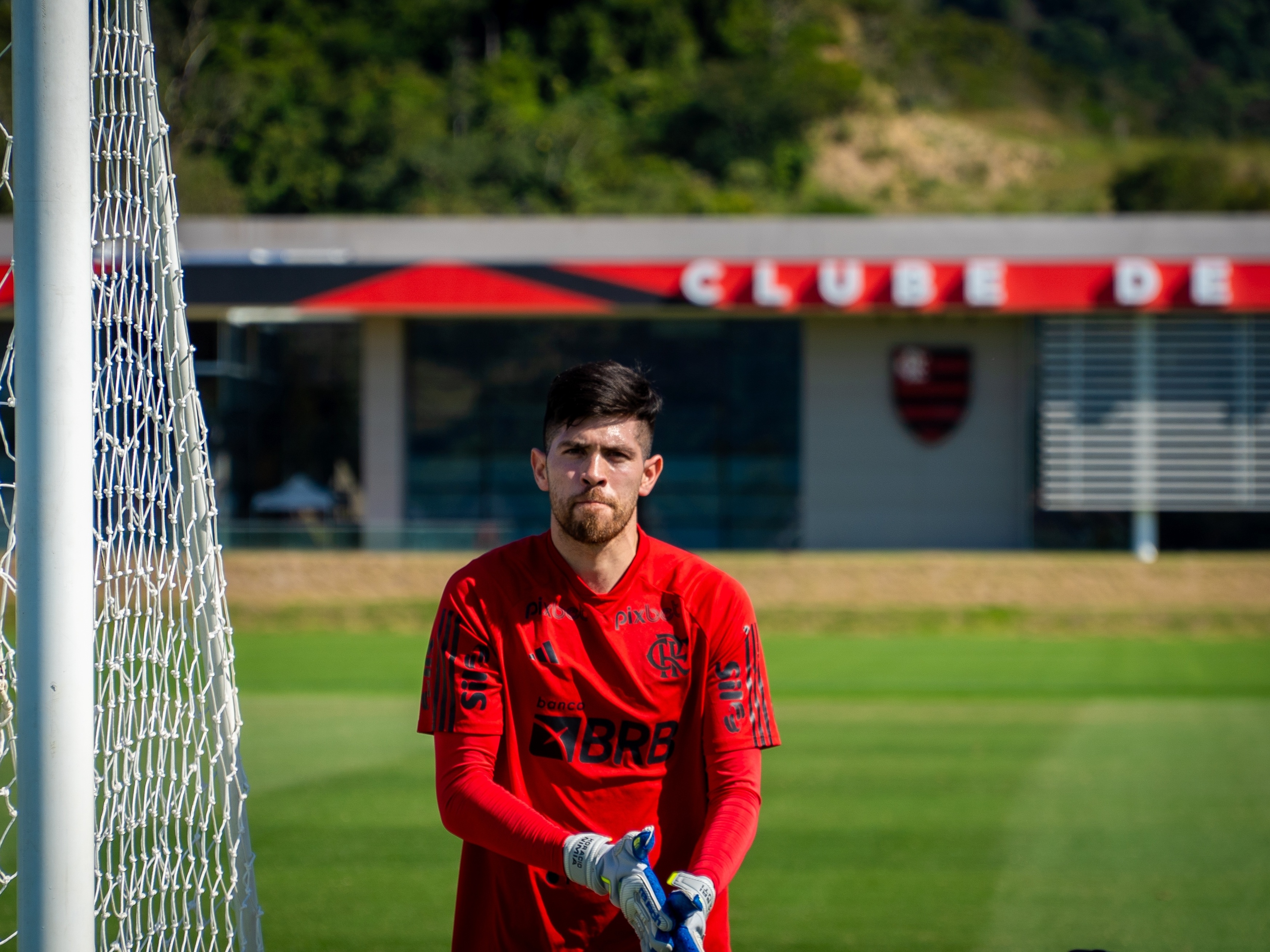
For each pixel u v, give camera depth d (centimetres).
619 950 817
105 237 883
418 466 8831
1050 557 7269
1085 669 4984
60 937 771
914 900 1792
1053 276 8025
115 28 891
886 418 8712
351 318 8744
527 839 754
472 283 8069
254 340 8812
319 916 1683
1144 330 8369
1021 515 8669
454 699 812
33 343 776
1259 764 2881
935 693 4191
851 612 6706
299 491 8762
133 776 905
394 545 7131
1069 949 1584
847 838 2164
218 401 8344
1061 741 3209
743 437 8838
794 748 3103
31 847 771
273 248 8731
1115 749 3080
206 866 927
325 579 6969
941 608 6888
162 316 905
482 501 8819
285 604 6656
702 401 8831
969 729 3416
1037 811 2381
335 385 8925
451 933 1616
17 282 781
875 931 1652
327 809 2319
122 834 898
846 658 5391
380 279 8031
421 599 6900
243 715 3531
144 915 1086
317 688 4247
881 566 7162
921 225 8544
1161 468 8412
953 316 8631
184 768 922
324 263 8025
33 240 778
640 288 8112
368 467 8638
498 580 830
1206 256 8375
